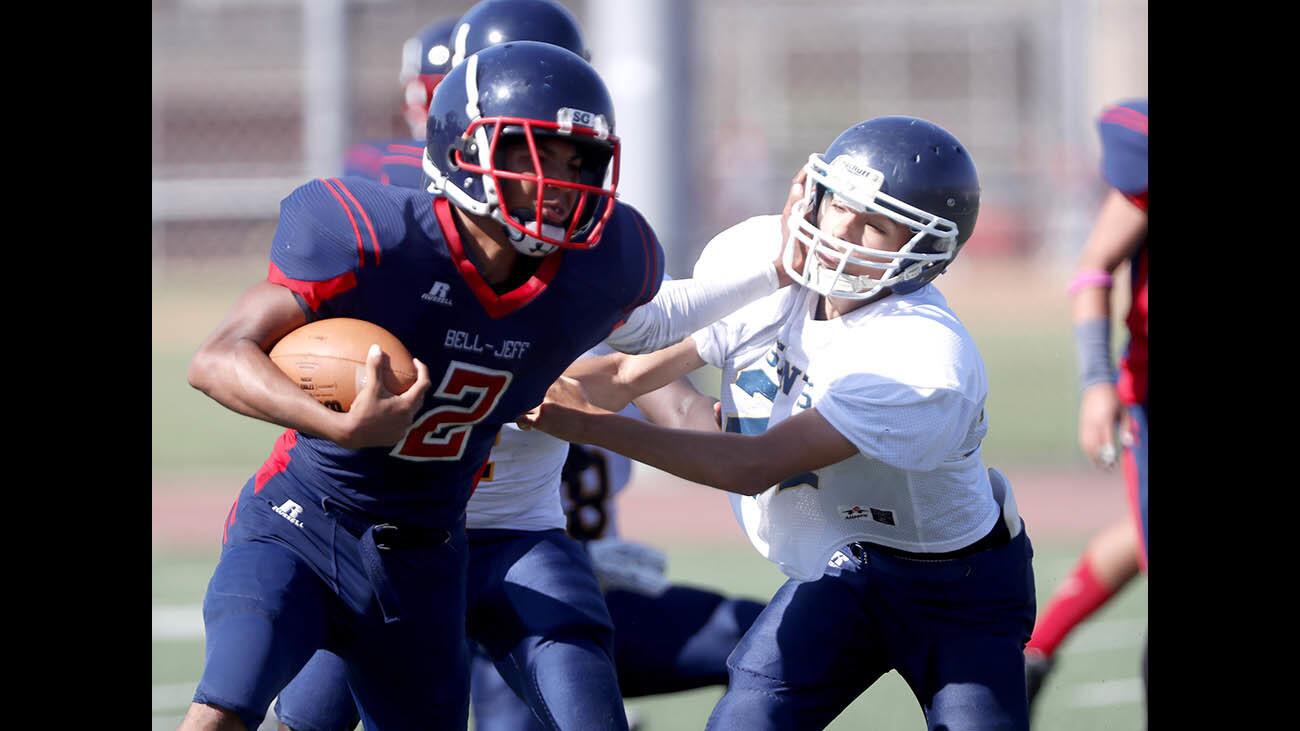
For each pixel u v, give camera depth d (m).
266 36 71.88
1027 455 34.09
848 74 91.88
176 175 66.25
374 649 11.80
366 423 9.70
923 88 91.81
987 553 12.35
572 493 14.41
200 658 19.17
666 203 30.66
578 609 12.71
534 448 13.23
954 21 85.81
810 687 12.34
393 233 10.45
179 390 42.56
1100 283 16.83
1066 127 61.59
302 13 71.75
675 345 13.17
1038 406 40.62
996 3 88.75
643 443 11.63
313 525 11.50
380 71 63.72
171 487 30.66
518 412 11.48
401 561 11.55
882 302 12.27
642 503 30.22
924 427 11.51
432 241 10.57
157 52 71.06
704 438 11.62
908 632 12.41
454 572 11.90
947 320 12.05
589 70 10.80
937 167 11.93
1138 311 16.77
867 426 11.47
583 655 12.46
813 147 78.25
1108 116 16.69
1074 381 43.75
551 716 12.17
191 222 62.16
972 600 12.28
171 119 71.56
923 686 12.41
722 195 67.00
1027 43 89.25
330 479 11.38
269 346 10.40
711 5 86.00
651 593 14.12
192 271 61.91
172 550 25.36
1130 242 16.69
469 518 13.27
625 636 13.90
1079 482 31.33
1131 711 17.39
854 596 12.53
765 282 12.63
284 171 66.88
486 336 10.81
